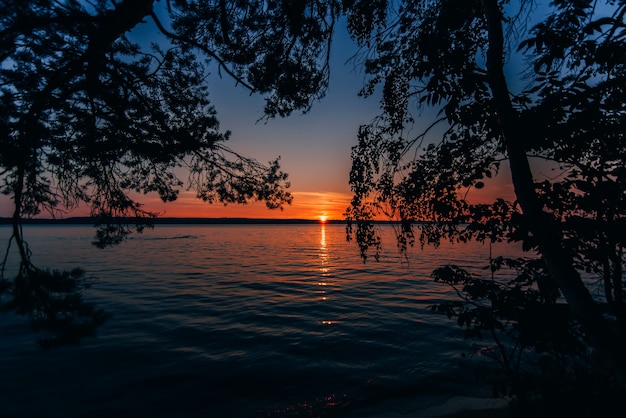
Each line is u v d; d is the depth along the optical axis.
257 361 8.50
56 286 3.99
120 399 6.72
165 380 7.51
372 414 6.05
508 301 3.81
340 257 37.53
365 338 10.10
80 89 4.64
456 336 10.03
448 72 3.37
